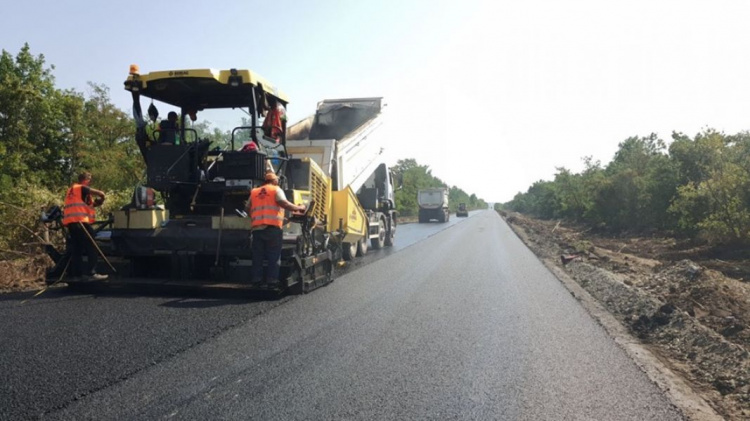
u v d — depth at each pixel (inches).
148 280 309.9
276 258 293.3
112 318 243.3
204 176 330.0
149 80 320.8
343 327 238.2
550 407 153.0
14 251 390.0
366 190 636.1
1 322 233.6
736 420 151.3
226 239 303.3
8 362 179.9
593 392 166.4
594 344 222.8
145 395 154.1
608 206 951.6
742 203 511.2
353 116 622.5
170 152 328.8
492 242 784.9
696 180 658.8
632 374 185.0
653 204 748.6
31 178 583.5
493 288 355.9
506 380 174.6
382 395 158.2
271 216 289.0
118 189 657.0
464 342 218.2
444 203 1652.3
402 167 2859.3
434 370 182.1
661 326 252.7
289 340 215.0
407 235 936.9
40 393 153.8
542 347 215.3
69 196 305.4
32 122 651.5
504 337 228.8
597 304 313.3
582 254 566.3
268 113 359.3
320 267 354.6
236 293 307.1
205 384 163.8
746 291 327.9
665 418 148.2
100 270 327.9
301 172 389.1
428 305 291.7
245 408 146.3
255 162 317.4
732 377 183.0
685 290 326.3
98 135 751.7
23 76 708.0
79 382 162.9
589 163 1342.3
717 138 633.6
